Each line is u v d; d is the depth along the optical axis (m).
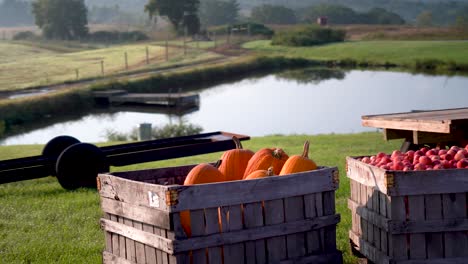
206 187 5.54
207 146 13.78
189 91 69.62
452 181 5.88
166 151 13.56
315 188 5.98
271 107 50.47
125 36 179.38
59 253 8.14
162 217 5.53
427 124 8.00
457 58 87.12
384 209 6.09
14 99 55.91
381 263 6.23
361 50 107.75
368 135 23.36
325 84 66.94
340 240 8.01
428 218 5.93
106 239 6.43
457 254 5.97
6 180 12.64
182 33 174.88
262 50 117.25
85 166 12.99
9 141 41.16
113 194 6.22
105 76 78.94
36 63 97.44
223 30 163.75
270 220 5.79
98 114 54.84
